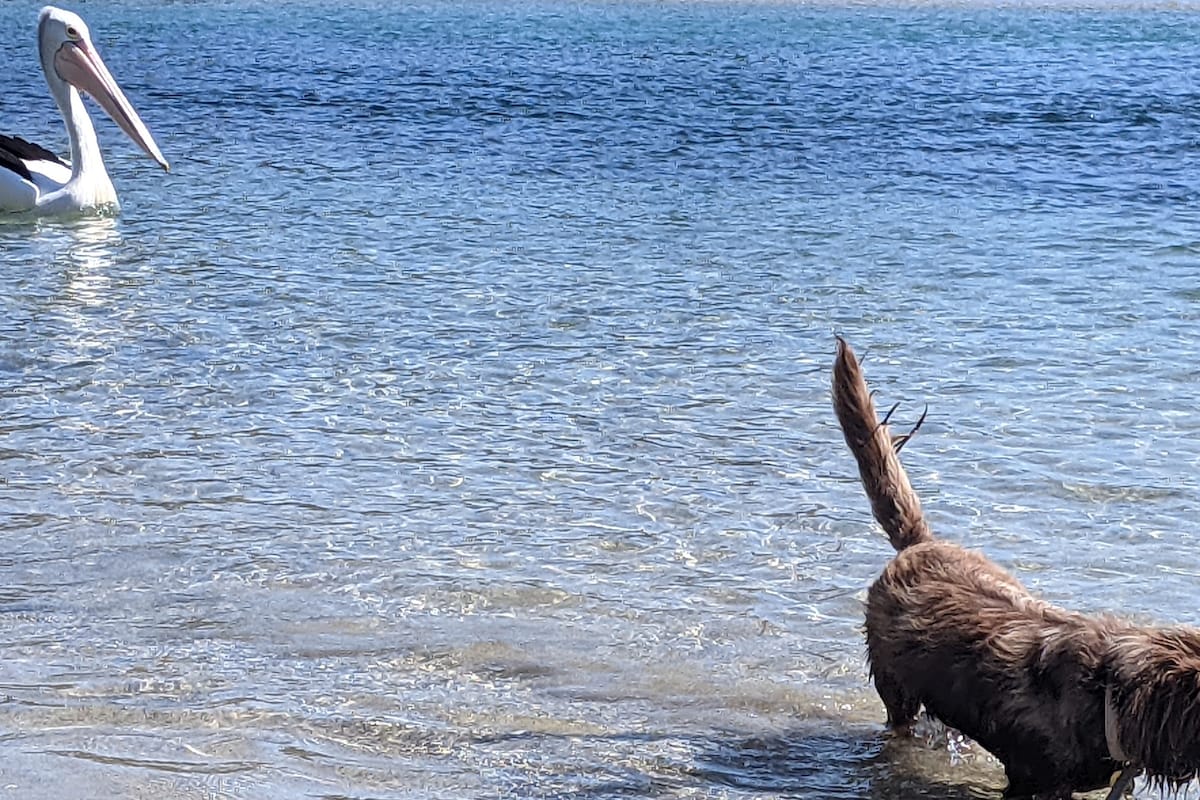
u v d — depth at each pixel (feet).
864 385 20.66
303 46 100.17
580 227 50.08
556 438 30.01
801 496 27.17
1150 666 16.02
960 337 37.01
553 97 79.36
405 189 56.44
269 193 55.62
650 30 111.04
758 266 44.75
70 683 20.27
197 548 24.75
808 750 19.33
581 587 23.49
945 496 26.94
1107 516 26.05
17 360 34.76
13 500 26.61
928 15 121.29
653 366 34.68
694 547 25.02
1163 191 57.21
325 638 21.80
